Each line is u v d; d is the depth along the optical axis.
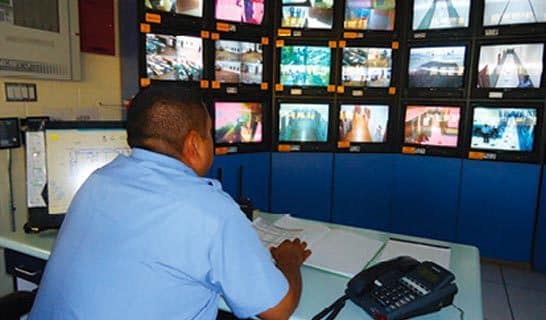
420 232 3.20
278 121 3.13
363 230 1.59
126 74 2.64
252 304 0.81
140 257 0.77
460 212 3.06
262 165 3.13
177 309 0.78
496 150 2.89
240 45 2.87
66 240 0.84
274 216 1.75
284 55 3.04
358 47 3.04
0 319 1.17
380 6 3.00
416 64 3.03
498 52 2.80
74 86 2.41
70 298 0.78
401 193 3.22
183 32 2.61
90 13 2.44
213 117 2.82
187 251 0.77
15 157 2.12
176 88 0.90
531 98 2.76
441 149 3.04
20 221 2.18
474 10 2.82
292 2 2.98
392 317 0.94
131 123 0.89
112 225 0.80
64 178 1.53
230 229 0.79
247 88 2.95
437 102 3.01
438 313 1.00
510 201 2.91
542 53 2.70
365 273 1.06
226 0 2.76
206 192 0.82
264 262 0.83
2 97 2.04
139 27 2.45
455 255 1.37
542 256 2.88
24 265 1.47
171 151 0.88
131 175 0.85
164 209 0.79
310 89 3.09
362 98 3.11
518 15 2.72
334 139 3.17
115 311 0.76
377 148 3.19
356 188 3.24
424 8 2.95
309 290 1.11
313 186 3.22
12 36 1.97
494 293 2.64
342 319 0.98
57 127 1.51
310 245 1.39
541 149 2.80
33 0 2.06
